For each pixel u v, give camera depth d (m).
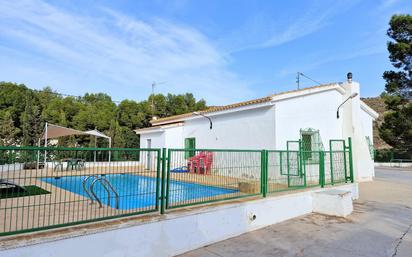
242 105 13.83
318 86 13.28
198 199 5.84
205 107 40.62
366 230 6.61
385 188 13.30
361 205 9.58
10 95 31.27
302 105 13.13
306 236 6.12
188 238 5.19
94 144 27.19
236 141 14.42
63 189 4.25
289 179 8.29
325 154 10.23
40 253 3.51
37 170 4.02
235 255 5.00
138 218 4.60
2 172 3.67
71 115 33.09
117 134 29.75
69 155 4.38
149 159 5.12
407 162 31.45
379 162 33.56
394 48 27.33
